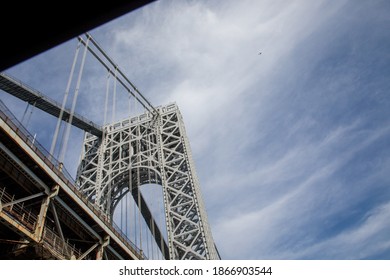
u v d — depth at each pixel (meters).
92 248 26.39
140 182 50.12
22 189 22.06
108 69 47.16
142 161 49.41
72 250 24.34
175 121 53.03
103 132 55.97
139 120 56.53
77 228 26.06
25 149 20.31
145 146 53.06
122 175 50.25
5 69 2.29
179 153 47.75
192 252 37.50
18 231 19.09
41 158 21.75
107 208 46.41
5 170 20.27
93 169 51.81
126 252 30.30
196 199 41.66
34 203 22.08
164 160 47.56
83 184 50.00
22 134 20.44
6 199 22.06
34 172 21.64
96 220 26.44
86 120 52.91
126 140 54.31
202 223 39.25
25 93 39.03
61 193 23.52
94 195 48.34
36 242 19.75
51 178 22.27
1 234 21.44
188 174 44.72
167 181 45.12
